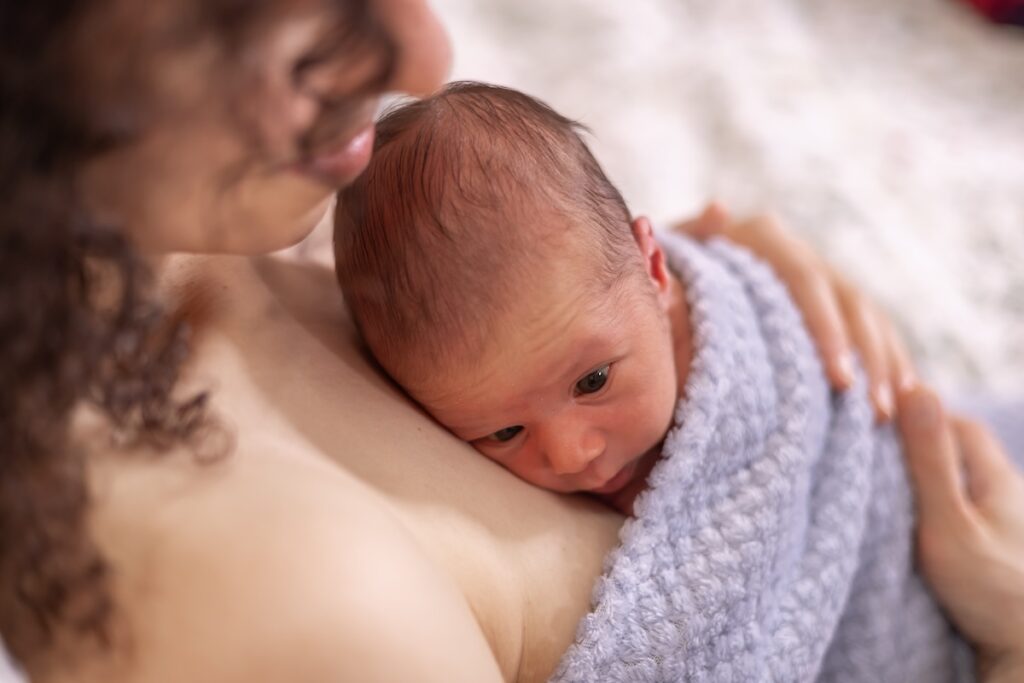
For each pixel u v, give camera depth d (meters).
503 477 0.65
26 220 0.38
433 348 0.66
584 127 0.77
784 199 1.24
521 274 0.65
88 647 0.44
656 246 0.75
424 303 0.66
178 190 0.43
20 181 0.38
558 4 1.50
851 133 1.35
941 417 0.82
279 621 0.42
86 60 0.37
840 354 0.82
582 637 0.58
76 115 0.38
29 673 0.46
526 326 0.66
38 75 0.37
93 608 0.44
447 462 0.61
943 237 1.21
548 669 0.59
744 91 1.38
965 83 1.45
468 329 0.66
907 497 0.81
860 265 1.15
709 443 0.67
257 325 0.59
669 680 0.61
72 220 0.39
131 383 0.44
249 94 0.41
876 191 1.25
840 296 0.90
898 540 0.80
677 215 1.23
